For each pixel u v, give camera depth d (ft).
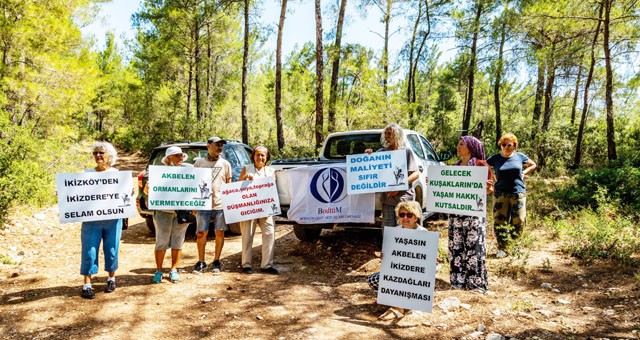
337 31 56.24
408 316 13.32
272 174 18.52
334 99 56.18
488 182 15.12
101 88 92.07
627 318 12.34
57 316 13.25
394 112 57.26
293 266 19.67
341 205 18.47
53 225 27.02
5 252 20.84
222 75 98.22
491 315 13.05
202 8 77.46
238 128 91.09
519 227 18.74
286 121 82.58
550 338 11.25
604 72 56.65
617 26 43.98
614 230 19.71
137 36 97.40
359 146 23.20
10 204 25.67
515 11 53.21
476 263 15.33
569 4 43.93
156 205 16.43
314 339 11.61
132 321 12.89
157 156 25.53
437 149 73.46
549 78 57.47
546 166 53.88
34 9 39.47
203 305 14.40
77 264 19.57
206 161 18.65
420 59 82.84
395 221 17.03
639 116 64.95
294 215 18.85
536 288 15.51
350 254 20.93
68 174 14.56
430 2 71.51
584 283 15.64
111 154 15.60
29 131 35.12
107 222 15.31
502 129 75.25
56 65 40.93
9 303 14.39
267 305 14.46
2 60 39.96
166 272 18.44
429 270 12.77
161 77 91.97
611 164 37.42
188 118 79.36
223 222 18.54
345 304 14.66
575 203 28.63
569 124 65.05
